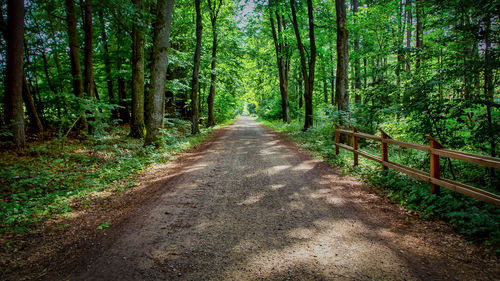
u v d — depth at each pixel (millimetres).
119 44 15547
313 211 4336
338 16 11266
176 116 22406
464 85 5348
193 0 18250
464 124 5484
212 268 2809
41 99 14906
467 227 3357
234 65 22125
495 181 4980
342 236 3457
